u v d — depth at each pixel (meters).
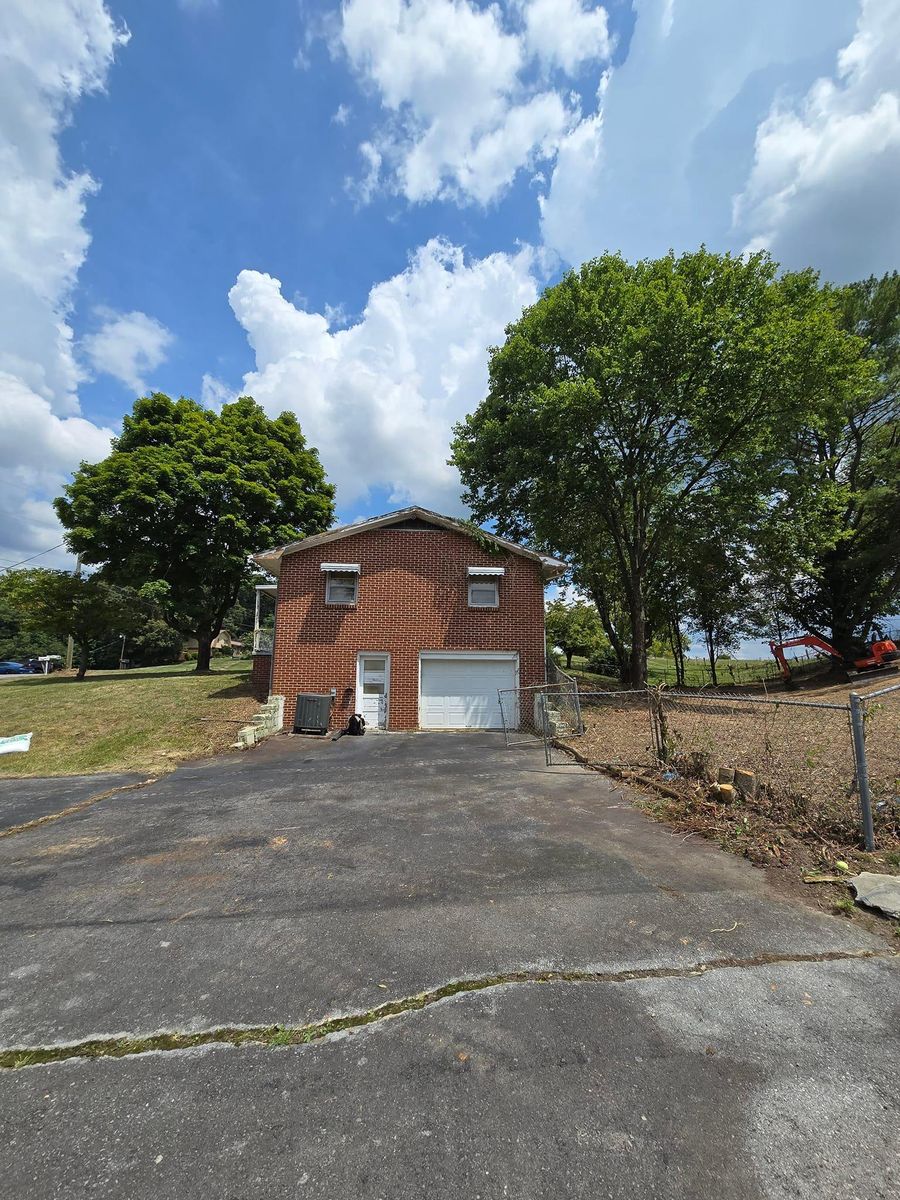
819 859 4.20
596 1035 2.34
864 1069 2.12
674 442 16.31
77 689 15.71
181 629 21.38
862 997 2.57
